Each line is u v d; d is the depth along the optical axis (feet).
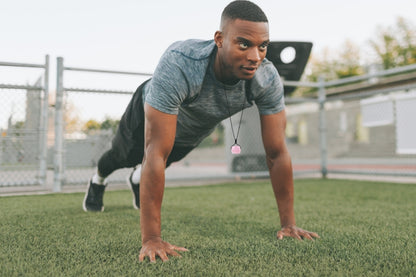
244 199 11.53
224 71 4.86
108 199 11.89
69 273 4.10
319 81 20.30
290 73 18.17
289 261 4.54
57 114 14.03
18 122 13.84
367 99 20.70
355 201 10.85
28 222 7.50
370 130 30.99
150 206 4.72
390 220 7.68
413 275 3.99
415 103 17.57
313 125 47.78
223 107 5.53
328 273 4.06
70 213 8.73
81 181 14.85
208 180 19.85
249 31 4.15
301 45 17.12
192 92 4.94
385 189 14.16
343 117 25.66
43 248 5.29
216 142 29.14
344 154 35.78
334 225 7.11
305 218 7.96
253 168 19.97
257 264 4.40
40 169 14.10
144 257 4.68
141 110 6.31
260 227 6.91
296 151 47.55
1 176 16.20
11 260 4.68
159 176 4.71
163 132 4.77
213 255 4.81
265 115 5.66
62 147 14.29
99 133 15.14
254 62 4.28
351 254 4.86
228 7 4.38
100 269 4.23
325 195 12.35
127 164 7.80
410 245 5.39
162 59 4.92
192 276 3.95
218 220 7.73
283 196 5.92
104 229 6.73
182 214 8.58
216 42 4.59
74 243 5.58
